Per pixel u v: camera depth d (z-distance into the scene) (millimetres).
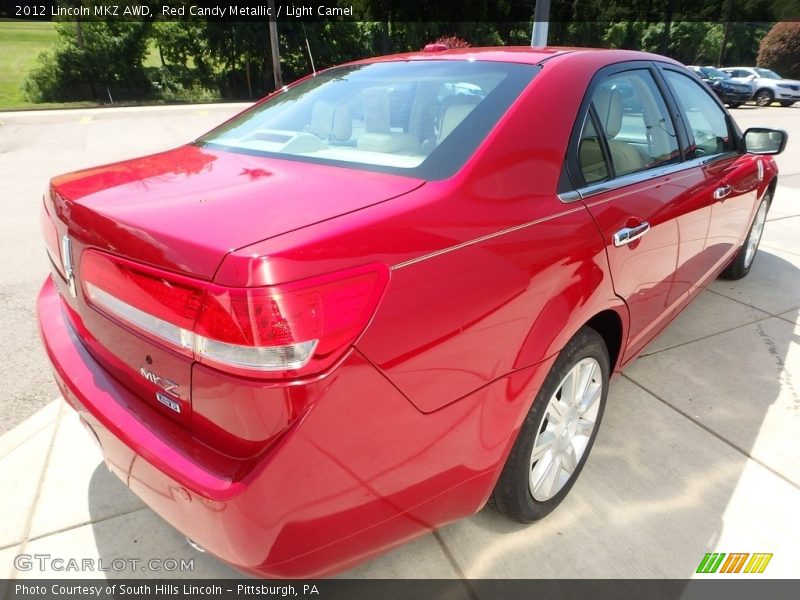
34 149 12117
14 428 2688
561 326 1797
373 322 1321
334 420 1305
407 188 1598
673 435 2633
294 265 1231
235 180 1730
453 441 1585
